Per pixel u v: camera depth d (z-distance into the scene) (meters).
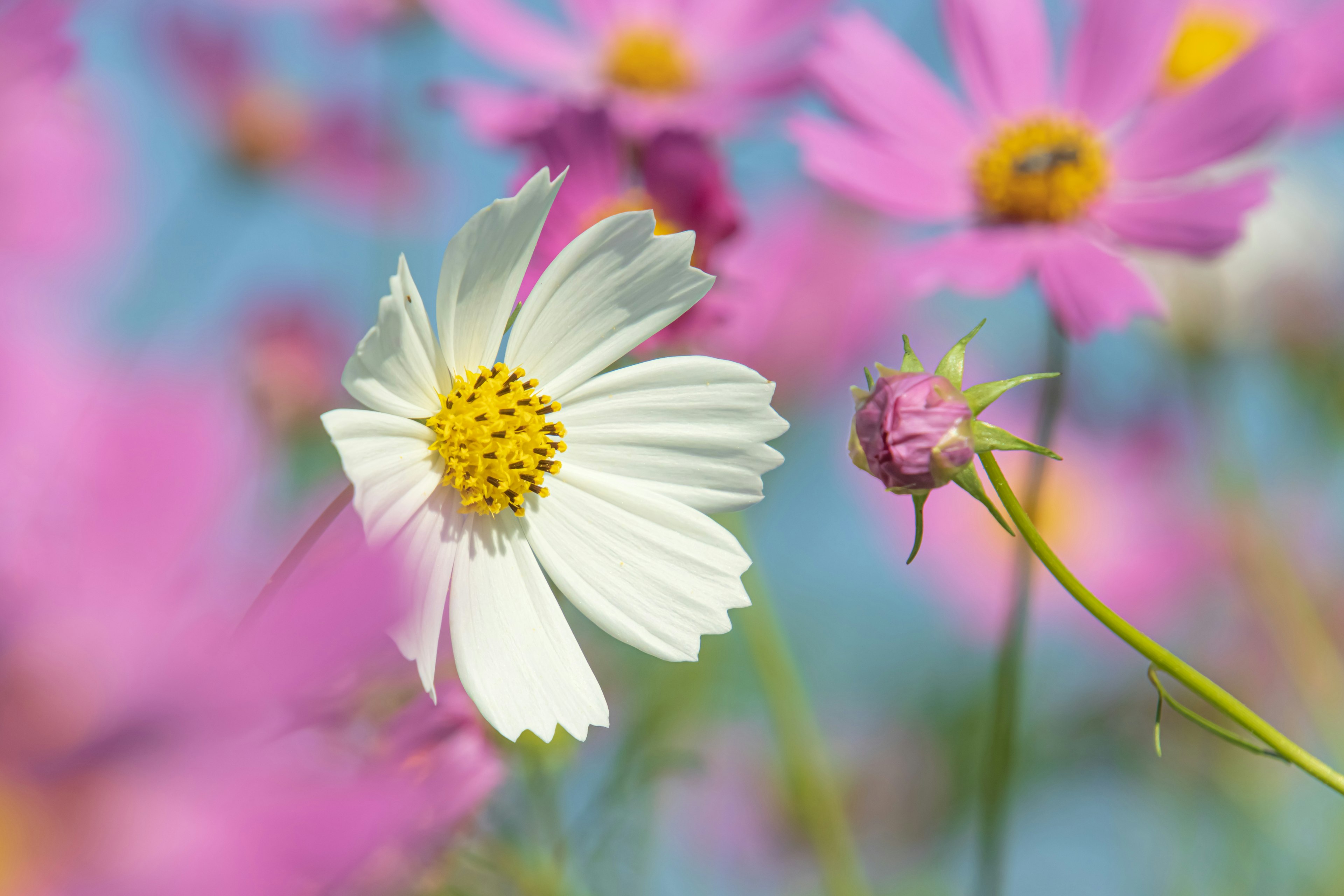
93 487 0.37
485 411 0.42
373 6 0.58
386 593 0.37
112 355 0.37
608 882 0.50
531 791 0.46
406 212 0.56
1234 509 0.60
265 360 0.51
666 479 0.42
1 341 0.37
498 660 0.41
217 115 0.55
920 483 0.42
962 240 0.51
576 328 0.42
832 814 0.49
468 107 0.52
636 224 0.42
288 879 0.37
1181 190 0.52
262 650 0.37
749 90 0.57
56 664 0.36
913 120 0.53
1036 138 0.52
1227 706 0.41
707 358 0.42
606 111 0.48
